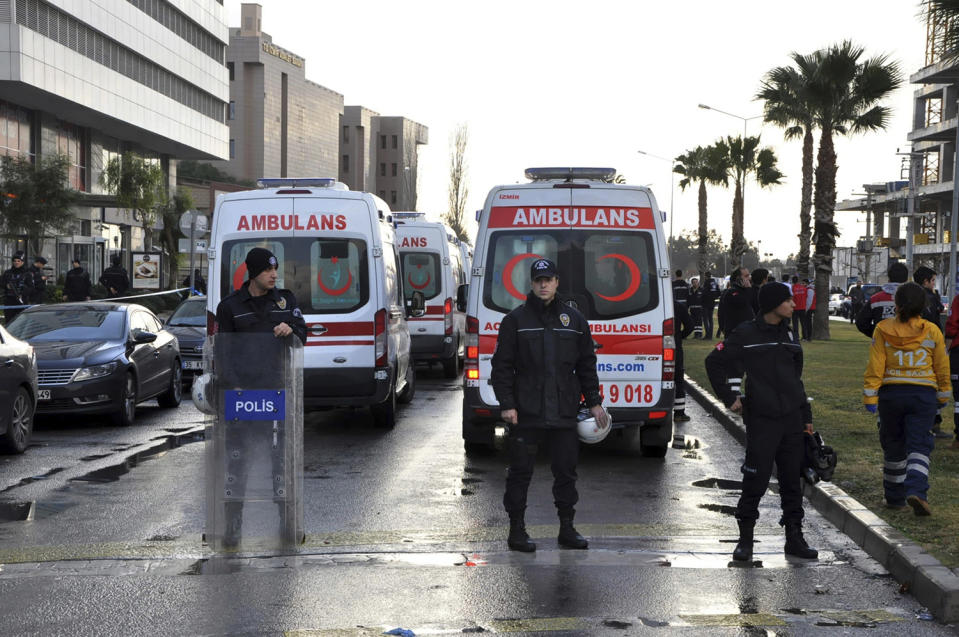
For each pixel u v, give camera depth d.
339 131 151.25
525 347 6.93
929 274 11.67
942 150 81.31
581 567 6.62
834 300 65.75
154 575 6.39
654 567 6.63
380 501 8.73
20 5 41.84
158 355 14.98
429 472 10.16
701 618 5.57
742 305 15.30
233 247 12.14
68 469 10.19
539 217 10.55
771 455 6.81
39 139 48.19
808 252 41.34
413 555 6.92
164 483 9.45
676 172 69.50
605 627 5.41
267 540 7.07
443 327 19.94
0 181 38.62
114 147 58.75
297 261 12.22
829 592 6.12
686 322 14.20
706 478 9.99
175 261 55.97
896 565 6.46
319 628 5.37
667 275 10.57
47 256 45.50
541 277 6.87
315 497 8.89
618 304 10.52
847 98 34.34
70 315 14.48
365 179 154.75
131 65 54.47
